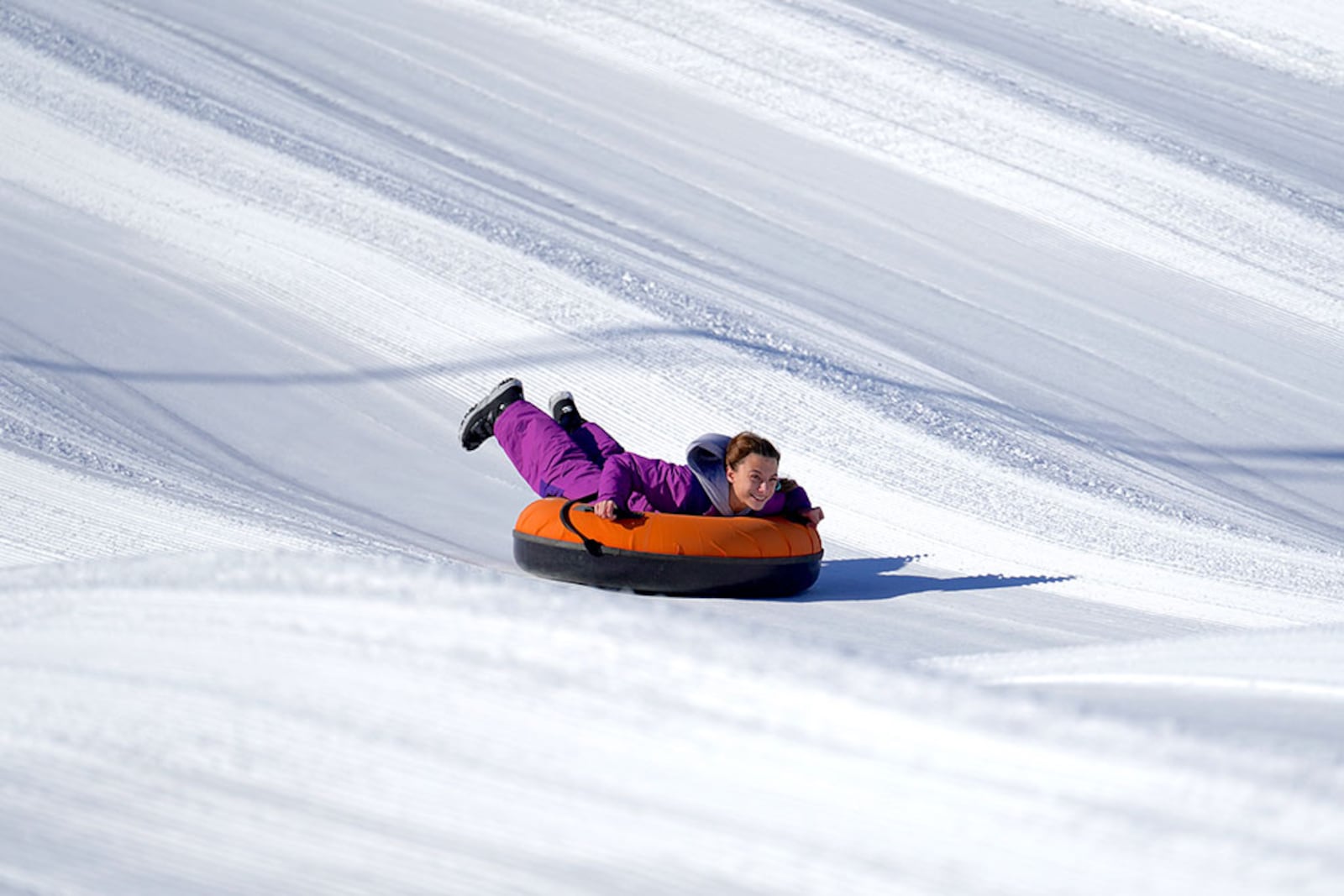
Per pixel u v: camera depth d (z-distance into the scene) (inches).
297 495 1055.6
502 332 1450.5
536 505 864.3
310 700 307.4
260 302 1515.7
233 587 389.7
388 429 1256.2
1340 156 2539.4
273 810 264.5
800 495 893.8
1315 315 1878.7
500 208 1884.8
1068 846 220.5
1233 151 2448.3
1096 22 3171.8
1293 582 979.3
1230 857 211.2
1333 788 225.0
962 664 378.3
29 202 1742.1
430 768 273.7
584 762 267.7
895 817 236.2
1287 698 290.2
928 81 2591.0
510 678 301.3
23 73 2156.7
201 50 2471.7
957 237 2053.4
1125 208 2156.7
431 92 2466.8
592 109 2461.9
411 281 1565.0
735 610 780.6
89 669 344.8
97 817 266.5
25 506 871.1
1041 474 1227.2
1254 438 1494.8
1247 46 3117.6
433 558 881.5
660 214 2042.3
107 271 1558.8
